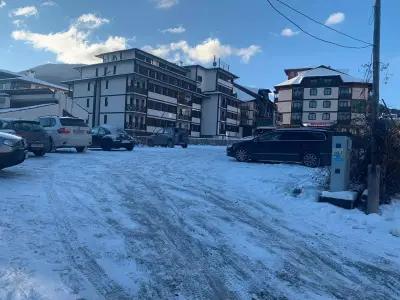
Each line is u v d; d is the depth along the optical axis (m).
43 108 44.31
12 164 9.98
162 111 71.94
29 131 15.45
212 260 5.31
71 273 4.52
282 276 4.98
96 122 68.88
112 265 4.86
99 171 12.15
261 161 17.34
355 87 76.69
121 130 24.52
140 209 7.61
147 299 4.11
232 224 7.11
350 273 5.27
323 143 16.06
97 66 70.06
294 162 16.59
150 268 4.89
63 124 18.89
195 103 81.19
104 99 68.38
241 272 5.00
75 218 6.62
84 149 20.23
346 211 8.60
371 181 8.66
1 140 9.79
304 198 9.51
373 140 9.16
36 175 10.57
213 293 4.36
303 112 80.25
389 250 6.34
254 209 8.40
